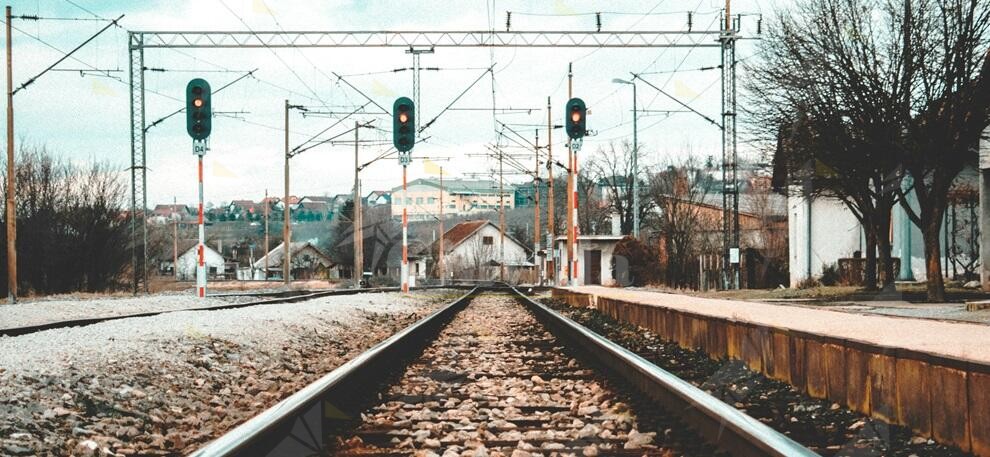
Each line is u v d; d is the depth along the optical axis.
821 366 8.47
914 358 6.65
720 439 5.65
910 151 21.73
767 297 26.05
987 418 5.67
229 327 14.38
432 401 8.36
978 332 9.31
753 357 10.59
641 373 8.34
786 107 26.33
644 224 87.06
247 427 5.26
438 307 28.97
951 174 21.56
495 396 8.75
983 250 26.09
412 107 27.61
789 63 25.42
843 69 23.00
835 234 39.62
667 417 6.98
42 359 9.17
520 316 22.97
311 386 7.04
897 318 12.30
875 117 22.16
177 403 8.28
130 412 7.46
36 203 43.97
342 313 21.42
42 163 44.59
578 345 13.50
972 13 20.33
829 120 24.31
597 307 24.83
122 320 15.20
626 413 7.38
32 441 5.98
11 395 7.27
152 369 9.51
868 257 28.38
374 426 6.90
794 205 42.03
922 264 34.38
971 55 20.36
